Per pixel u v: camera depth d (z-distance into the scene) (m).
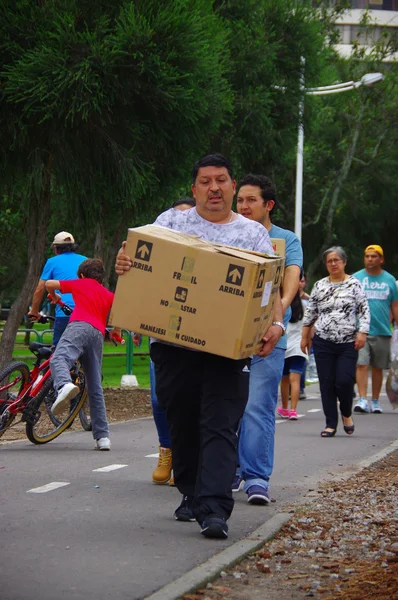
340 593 4.71
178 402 5.82
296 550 5.68
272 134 21.73
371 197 47.06
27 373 10.23
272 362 7.17
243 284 5.36
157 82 13.70
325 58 24.19
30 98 13.34
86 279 10.23
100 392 10.10
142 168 14.50
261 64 20.56
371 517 6.67
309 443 11.26
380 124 42.03
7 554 5.31
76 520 6.32
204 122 14.98
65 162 14.65
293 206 41.53
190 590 4.70
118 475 8.38
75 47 13.44
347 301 12.03
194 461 6.05
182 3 14.12
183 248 5.43
